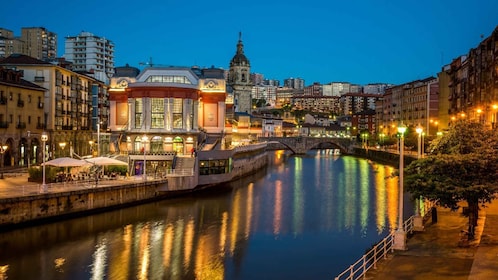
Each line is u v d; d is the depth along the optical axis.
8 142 79.81
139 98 82.31
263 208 62.34
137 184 61.62
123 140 86.00
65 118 101.00
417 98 169.12
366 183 91.69
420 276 27.23
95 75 145.50
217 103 92.06
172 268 36.97
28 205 47.91
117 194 58.41
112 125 89.25
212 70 95.38
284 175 107.06
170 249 42.16
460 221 41.34
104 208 56.59
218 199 68.88
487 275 26.73
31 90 86.00
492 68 84.69
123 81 89.38
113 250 41.44
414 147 142.00
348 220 54.91
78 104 108.94
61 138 98.31
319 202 67.88
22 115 83.25
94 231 47.72
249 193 76.06
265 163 136.25
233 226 51.38
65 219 51.81
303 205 65.12
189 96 82.94
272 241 45.31
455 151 36.22
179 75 89.06
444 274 27.53
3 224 46.00
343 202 68.00
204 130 90.31
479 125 37.97
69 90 103.69
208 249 42.31
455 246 33.53
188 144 83.06
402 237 33.03
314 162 150.50
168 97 81.94
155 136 82.19
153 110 82.38
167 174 68.56
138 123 82.62
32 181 59.25
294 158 172.12
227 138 120.25
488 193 33.62
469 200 34.31
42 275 34.84
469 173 34.47
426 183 34.62
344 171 117.75
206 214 57.56
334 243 44.66
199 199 68.44
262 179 97.69
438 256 31.17
